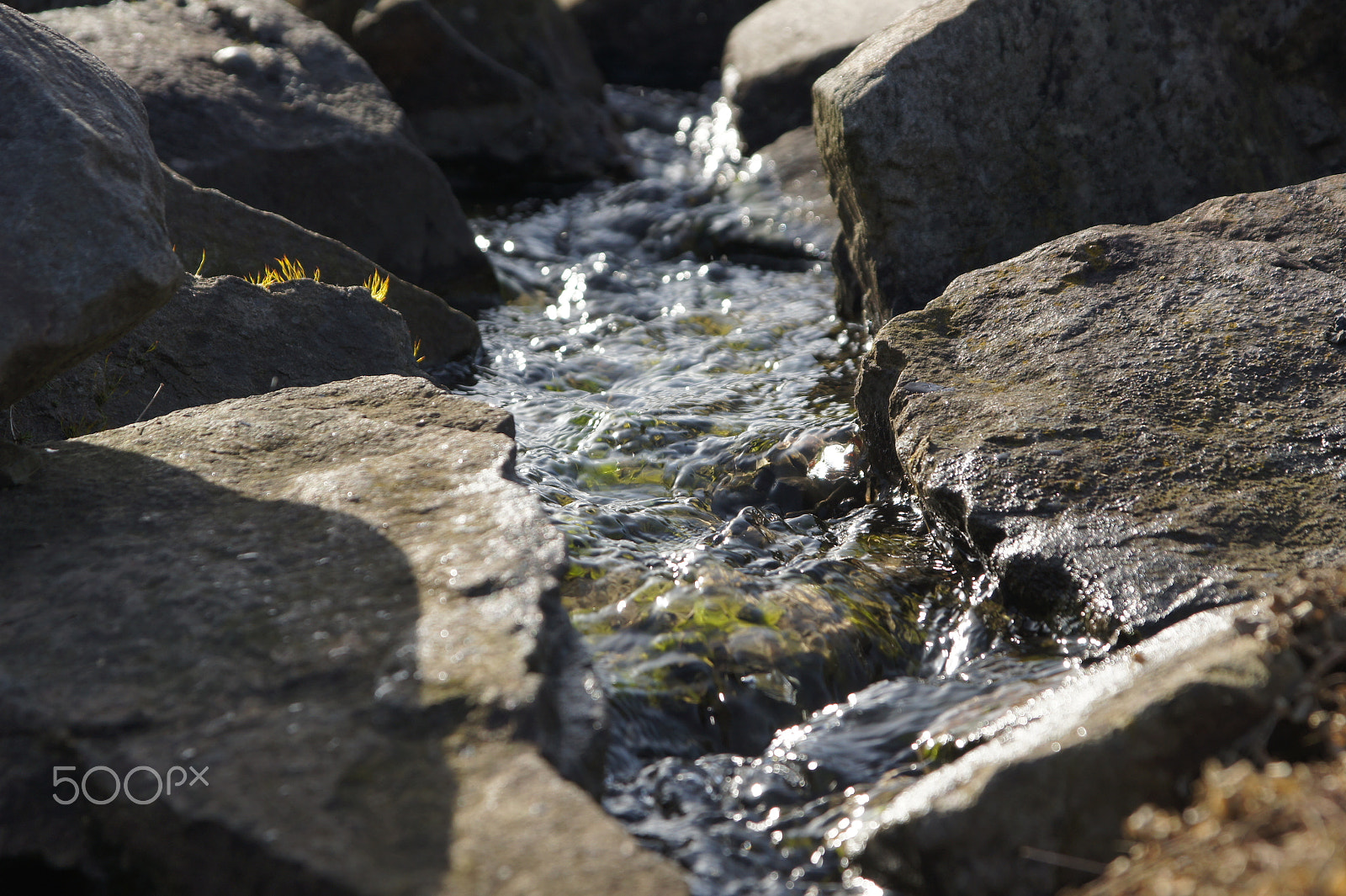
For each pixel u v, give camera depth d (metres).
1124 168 4.88
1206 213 4.15
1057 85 4.83
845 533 3.58
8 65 2.67
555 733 2.14
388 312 4.44
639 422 4.39
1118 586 2.73
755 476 3.97
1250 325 3.47
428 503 2.71
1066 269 3.89
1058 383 3.42
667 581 3.18
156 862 1.88
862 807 2.31
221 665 2.17
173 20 6.32
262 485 2.83
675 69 11.09
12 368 2.50
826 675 2.87
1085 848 1.91
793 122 8.33
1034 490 3.05
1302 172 5.09
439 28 7.62
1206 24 4.91
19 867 1.98
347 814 1.84
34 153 2.59
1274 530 2.82
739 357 5.21
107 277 2.57
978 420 3.34
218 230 4.74
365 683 2.12
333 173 5.85
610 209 7.63
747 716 2.73
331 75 6.25
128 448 3.02
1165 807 1.92
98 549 2.53
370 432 3.10
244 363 4.08
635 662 2.82
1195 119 4.86
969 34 4.74
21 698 2.09
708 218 7.13
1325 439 3.07
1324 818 1.66
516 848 1.77
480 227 7.30
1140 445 3.13
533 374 5.11
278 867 1.76
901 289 4.91
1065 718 2.14
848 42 8.15
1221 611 2.44
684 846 2.27
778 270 6.62
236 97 5.84
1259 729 1.94
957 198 4.82
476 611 2.30
